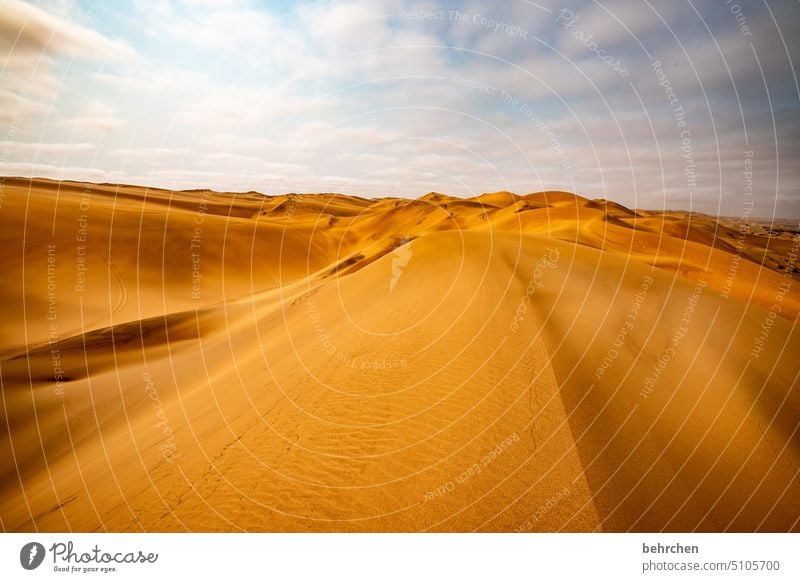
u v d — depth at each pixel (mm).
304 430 7645
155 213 56719
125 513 6992
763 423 7484
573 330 10016
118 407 16297
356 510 5492
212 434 9219
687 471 5938
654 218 80625
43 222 46688
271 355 15625
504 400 7137
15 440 14062
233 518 5848
